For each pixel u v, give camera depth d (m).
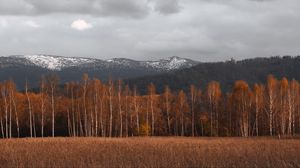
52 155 29.91
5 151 33.22
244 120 84.44
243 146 38.47
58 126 90.12
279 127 88.44
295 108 89.38
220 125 91.19
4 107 81.06
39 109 86.94
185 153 31.03
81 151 33.03
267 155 28.20
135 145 39.94
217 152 31.81
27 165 24.89
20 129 89.44
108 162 25.36
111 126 83.38
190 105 99.44
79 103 84.00
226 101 92.06
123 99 89.38
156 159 26.38
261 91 85.25
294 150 33.06
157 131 95.38
